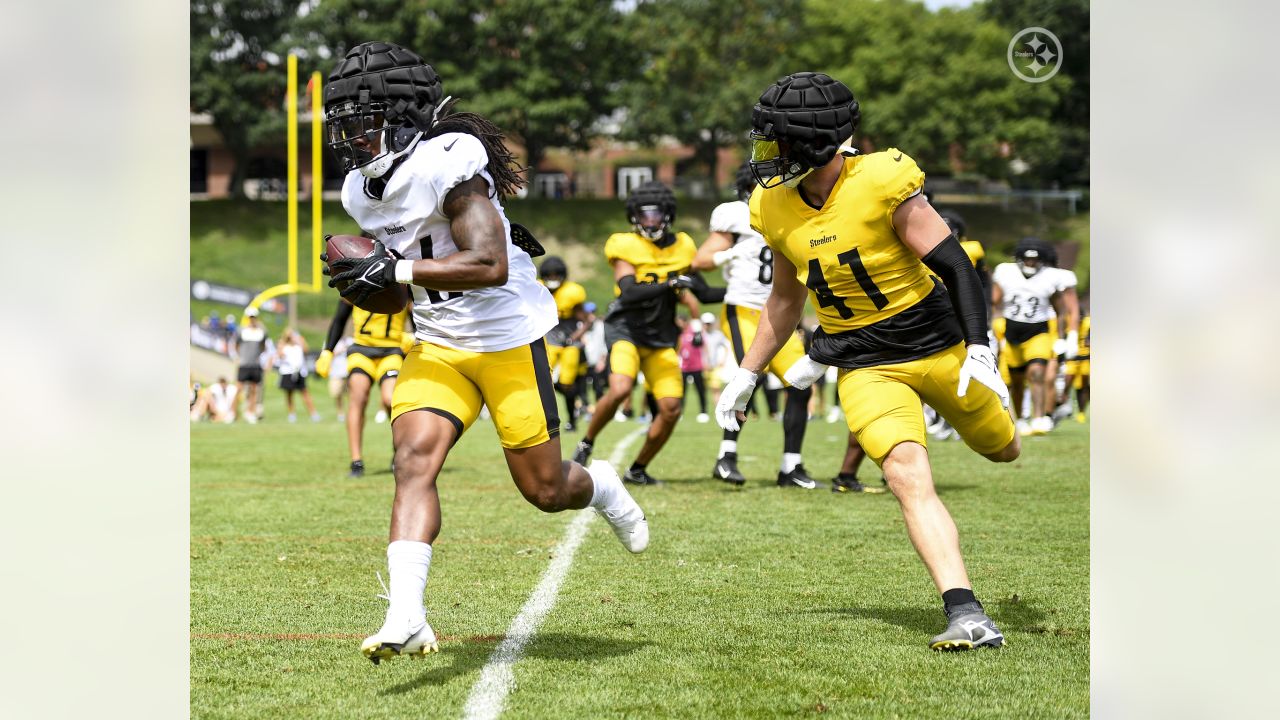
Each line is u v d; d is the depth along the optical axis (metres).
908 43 180.62
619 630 16.55
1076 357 59.50
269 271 159.75
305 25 173.38
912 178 15.58
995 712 12.95
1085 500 29.59
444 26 173.88
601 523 26.14
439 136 14.07
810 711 12.98
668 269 32.44
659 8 182.62
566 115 175.88
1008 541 23.62
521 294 14.89
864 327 16.45
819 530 25.00
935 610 17.77
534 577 20.22
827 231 16.02
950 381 16.44
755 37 185.75
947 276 15.56
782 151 15.52
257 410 69.50
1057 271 49.34
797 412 32.53
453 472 37.66
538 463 15.14
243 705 13.25
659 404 32.41
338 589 19.31
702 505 28.81
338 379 70.75
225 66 172.75
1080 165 184.50
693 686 13.88
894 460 16.08
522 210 176.62
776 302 17.31
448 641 15.98
